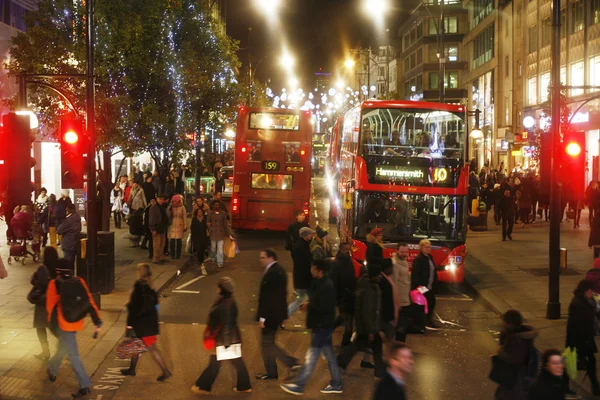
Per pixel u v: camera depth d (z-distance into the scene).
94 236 14.53
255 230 29.19
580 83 40.44
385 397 6.13
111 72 22.33
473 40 68.94
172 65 24.59
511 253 23.11
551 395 6.79
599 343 11.91
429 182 18.27
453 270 18.05
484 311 15.74
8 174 9.51
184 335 13.05
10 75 22.36
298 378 9.66
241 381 9.66
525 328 7.49
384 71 109.50
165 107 25.62
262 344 10.30
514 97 54.12
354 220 18.48
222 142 69.44
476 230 29.27
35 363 10.58
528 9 50.47
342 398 9.59
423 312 12.51
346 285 11.75
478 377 10.66
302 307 10.13
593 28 38.44
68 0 22.23
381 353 10.18
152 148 26.55
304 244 13.31
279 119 27.22
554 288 14.27
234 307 9.54
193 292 17.20
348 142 22.30
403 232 18.28
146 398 9.47
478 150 66.44
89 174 14.43
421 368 11.15
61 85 21.48
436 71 78.69
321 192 55.44
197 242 19.78
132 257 21.84
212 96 30.11
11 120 9.52
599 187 25.03
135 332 9.98
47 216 22.06
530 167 38.69
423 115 18.44
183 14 28.03
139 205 23.86
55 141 29.97
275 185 27.22
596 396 9.41
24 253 19.33
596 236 22.03
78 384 9.81
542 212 36.31
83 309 9.24
